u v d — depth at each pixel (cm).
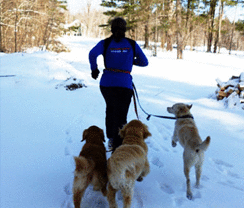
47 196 274
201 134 501
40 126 501
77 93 843
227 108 677
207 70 1636
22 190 282
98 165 261
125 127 315
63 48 2725
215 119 592
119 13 3281
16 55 1153
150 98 814
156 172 348
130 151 250
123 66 322
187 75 1398
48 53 1223
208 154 411
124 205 238
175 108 400
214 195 294
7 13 2289
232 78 766
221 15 3544
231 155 407
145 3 2967
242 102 671
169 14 2914
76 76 1045
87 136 321
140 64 348
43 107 645
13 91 795
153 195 289
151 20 3144
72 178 313
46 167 338
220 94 734
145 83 1105
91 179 248
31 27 2502
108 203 271
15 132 458
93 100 760
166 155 406
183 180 329
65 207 258
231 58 2753
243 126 543
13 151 379
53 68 1045
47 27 2573
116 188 241
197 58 2638
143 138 308
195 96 859
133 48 326
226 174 350
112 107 340
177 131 378
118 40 316
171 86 1055
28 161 351
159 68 1648
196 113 643
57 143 422
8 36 2334
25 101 692
